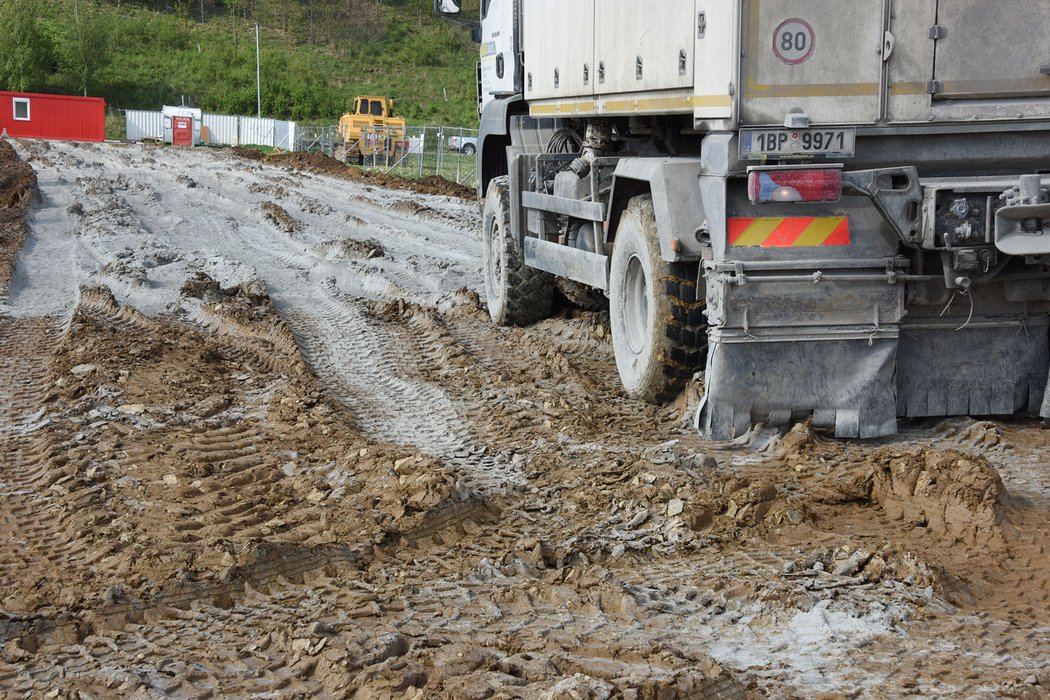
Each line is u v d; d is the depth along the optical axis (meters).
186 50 89.12
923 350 8.34
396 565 6.20
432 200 28.44
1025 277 8.03
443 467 7.33
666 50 8.44
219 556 6.12
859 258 7.80
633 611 5.47
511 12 12.49
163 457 7.97
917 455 7.14
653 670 4.66
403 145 48.59
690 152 9.66
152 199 25.58
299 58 88.75
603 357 11.20
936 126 7.61
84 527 6.68
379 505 6.89
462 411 9.30
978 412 8.43
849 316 7.88
